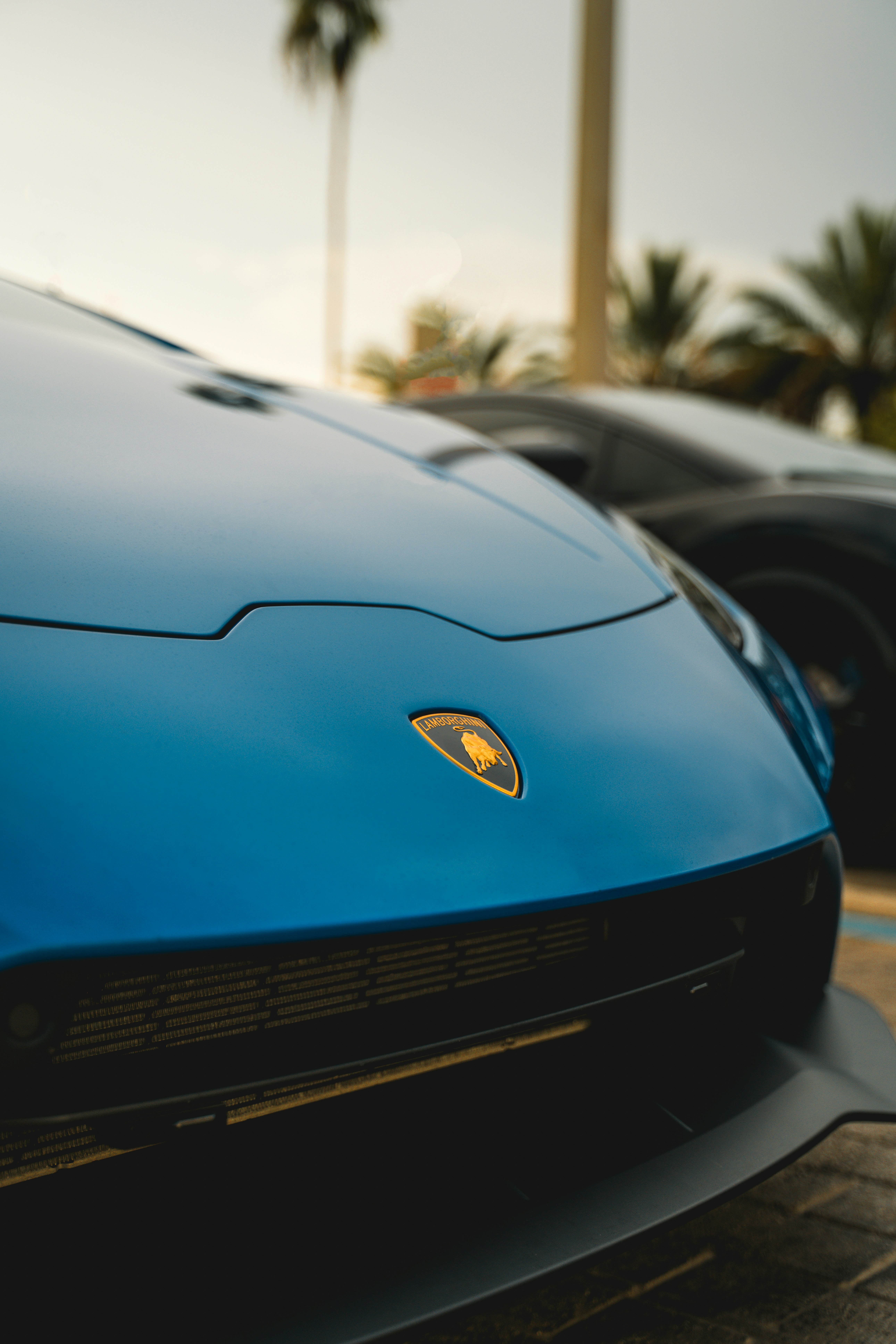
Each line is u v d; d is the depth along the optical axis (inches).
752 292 960.3
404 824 36.0
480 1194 36.7
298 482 55.6
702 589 65.4
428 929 34.2
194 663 38.5
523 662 46.5
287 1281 32.9
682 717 48.0
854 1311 45.4
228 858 32.5
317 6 948.0
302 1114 35.0
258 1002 33.6
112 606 39.7
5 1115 29.5
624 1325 44.3
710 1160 39.7
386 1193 36.0
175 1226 33.1
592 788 41.4
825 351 928.9
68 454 50.2
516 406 143.8
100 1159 32.2
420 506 57.9
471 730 41.0
